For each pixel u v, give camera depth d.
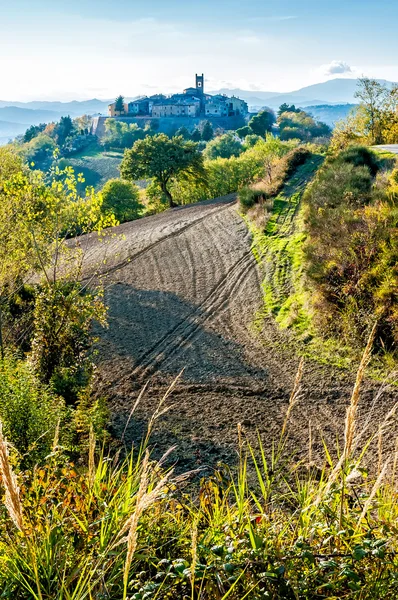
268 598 2.99
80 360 15.59
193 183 69.62
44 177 16.33
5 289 18.75
